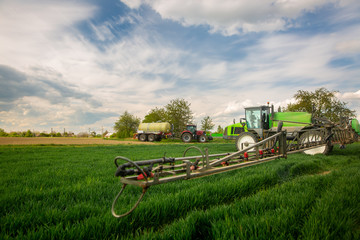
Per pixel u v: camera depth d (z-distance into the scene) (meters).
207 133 34.62
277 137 5.90
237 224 2.38
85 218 2.65
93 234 2.31
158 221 2.82
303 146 8.54
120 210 2.84
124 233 2.52
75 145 21.06
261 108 12.70
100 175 5.56
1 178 5.04
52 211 2.80
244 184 4.19
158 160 3.03
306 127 11.05
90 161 8.34
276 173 5.55
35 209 2.98
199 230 2.52
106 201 3.40
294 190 3.83
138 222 2.72
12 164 7.43
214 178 5.17
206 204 3.41
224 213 2.74
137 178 2.66
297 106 26.48
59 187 4.23
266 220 2.37
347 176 4.64
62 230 2.29
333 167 7.14
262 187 4.51
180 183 4.59
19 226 2.52
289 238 2.11
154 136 30.50
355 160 8.16
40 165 7.30
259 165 7.05
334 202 2.93
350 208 2.85
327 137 9.18
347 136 9.44
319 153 10.04
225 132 14.98
